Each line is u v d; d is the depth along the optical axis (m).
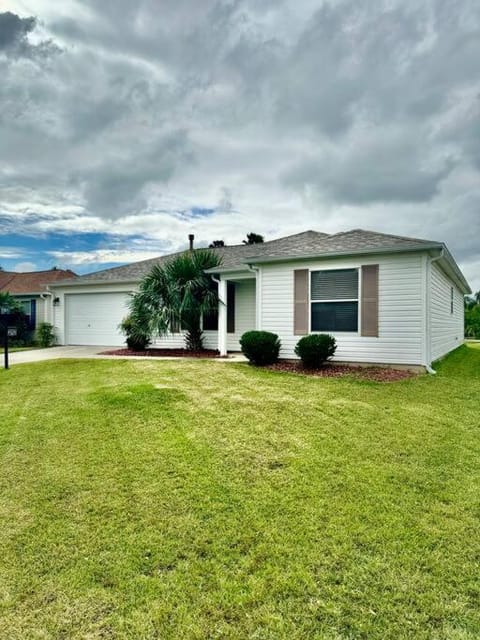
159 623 1.92
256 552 2.44
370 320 9.06
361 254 9.05
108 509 2.94
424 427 4.75
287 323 10.02
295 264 9.88
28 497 3.13
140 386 6.80
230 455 3.91
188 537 2.60
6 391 6.78
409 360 8.70
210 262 12.09
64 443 4.26
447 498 3.09
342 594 2.10
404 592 2.11
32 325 18.34
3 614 1.98
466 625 1.90
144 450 4.04
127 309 14.74
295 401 5.90
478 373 8.88
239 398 6.07
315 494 3.14
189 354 11.76
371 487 3.26
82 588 2.15
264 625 1.91
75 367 9.30
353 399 6.05
